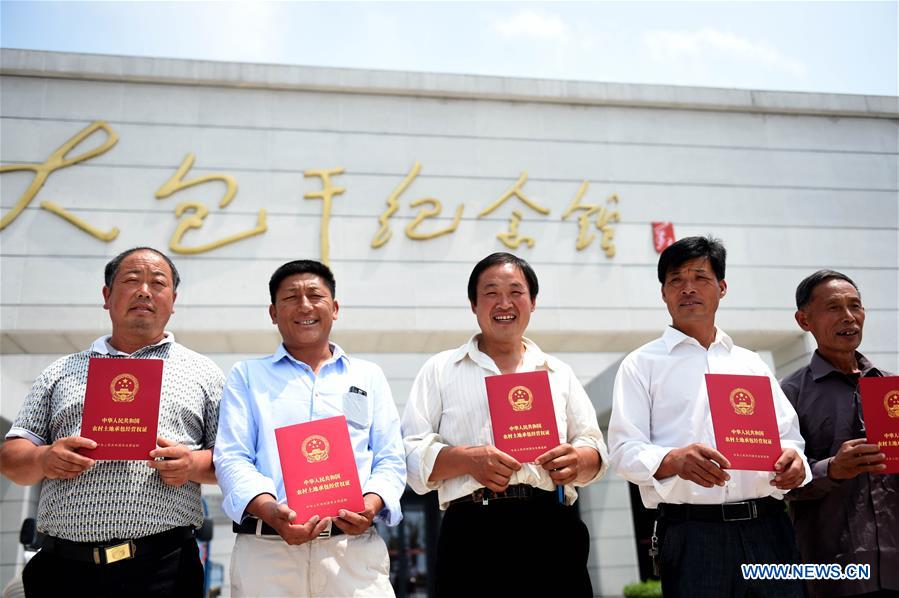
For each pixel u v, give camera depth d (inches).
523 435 106.1
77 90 287.1
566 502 117.0
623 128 319.0
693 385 115.4
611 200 309.3
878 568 115.7
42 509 105.0
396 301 284.0
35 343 268.2
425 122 307.1
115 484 103.0
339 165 295.9
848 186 325.1
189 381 113.7
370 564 104.9
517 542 106.7
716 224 311.9
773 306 304.3
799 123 331.0
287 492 98.3
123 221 275.7
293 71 301.1
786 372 314.0
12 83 283.6
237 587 101.4
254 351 290.5
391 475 108.0
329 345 121.6
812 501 124.0
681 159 318.7
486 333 119.6
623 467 111.7
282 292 118.0
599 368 476.4
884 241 320.5
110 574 99.8
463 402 115.9
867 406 113.6
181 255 275.9
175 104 292.0
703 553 105.3
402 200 296.2
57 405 107.7
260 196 287.1
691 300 118.8
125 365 102.9
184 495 108.6
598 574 417.4
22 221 269.1
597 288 297.4
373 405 115.3
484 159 306.3
